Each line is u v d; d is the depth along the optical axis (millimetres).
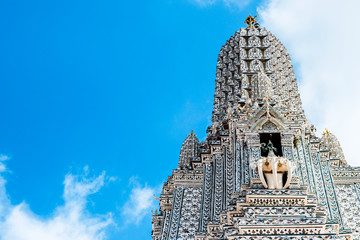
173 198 31359
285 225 19672
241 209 21125
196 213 30031
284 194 21312
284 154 26172
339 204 28250
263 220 19984
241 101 36625
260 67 40906
